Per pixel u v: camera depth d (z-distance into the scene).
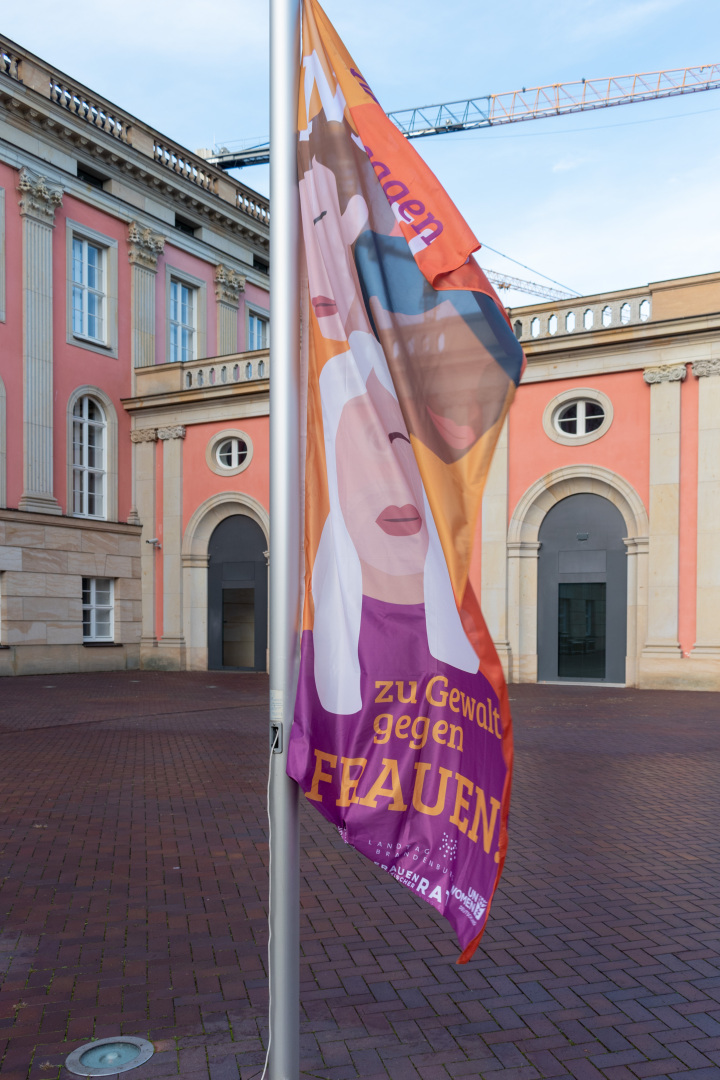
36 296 22.84
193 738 11.89
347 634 3.07
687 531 18.28
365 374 3.12
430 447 3.00
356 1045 3.63
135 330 26.11
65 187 23.72
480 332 2.97
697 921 5.08
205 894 5.55
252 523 24.28
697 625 18.06
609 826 7.20
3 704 15.76
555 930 4.95
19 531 22.09
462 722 2.90
